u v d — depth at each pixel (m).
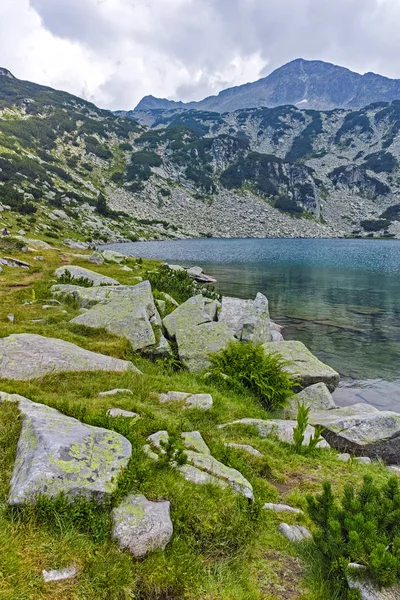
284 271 61.09
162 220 161.75
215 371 12.62
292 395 12.16
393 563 3.90
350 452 9.71
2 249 41.38
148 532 4.42
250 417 9.85
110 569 3.91
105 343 13.42
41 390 8.60
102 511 4.63
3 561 3.66
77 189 149.88
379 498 5.05
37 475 4.57
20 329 13.33
